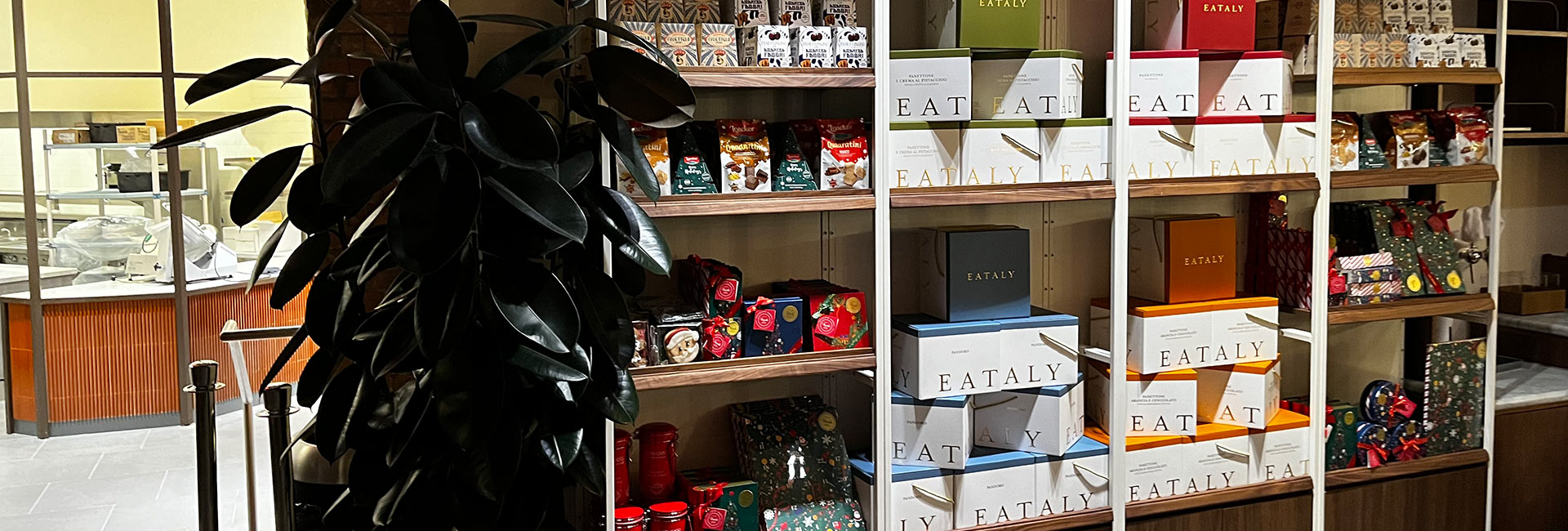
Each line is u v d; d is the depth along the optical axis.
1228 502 3.41
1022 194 3.04
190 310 6.40
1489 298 3.64
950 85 2.99
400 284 2.39
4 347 6.25
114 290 6.34
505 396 2.31
